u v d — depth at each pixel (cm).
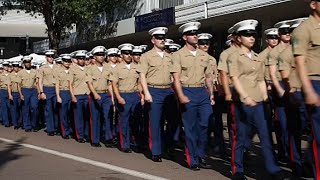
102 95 1028
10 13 4544
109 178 704
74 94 1100
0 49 4581
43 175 731
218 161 829
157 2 2209
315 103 518
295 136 693
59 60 1202
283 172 721
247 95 623
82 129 1102
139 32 2122
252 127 650
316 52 532
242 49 639
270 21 1575
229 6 1517
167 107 847
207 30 1947
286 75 661
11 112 1428
